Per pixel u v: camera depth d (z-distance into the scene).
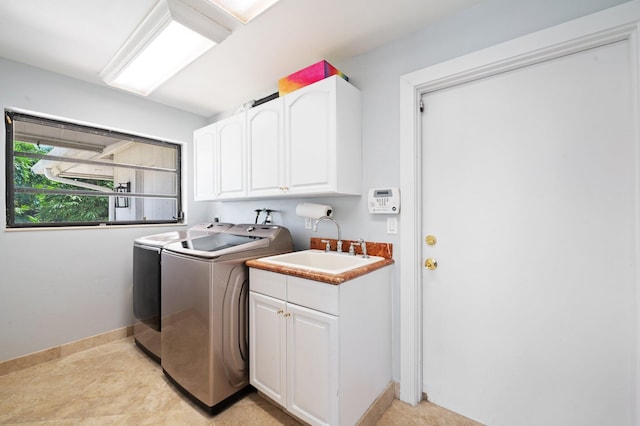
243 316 1.67
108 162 2.51
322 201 2.05
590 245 1.21
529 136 1.35
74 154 2.32
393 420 1.49
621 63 1.15
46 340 2.09
